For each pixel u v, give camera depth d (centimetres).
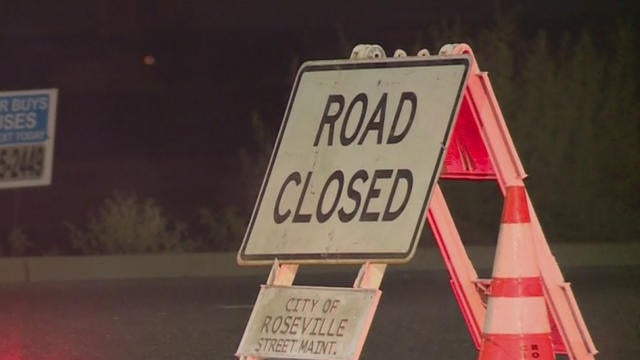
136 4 6425
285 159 1582
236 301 2991
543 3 5925
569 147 3856
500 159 1553
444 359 2222
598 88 3916
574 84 3912
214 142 5591
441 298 2966
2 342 2444
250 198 4231
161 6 6412
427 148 1492
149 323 2664
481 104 1536
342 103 1564
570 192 3822
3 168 3747
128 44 6431
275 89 6178
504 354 1549
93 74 6338
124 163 5269
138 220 3734
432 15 6153
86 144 5544
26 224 4184
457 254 1619
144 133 5722
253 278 3462
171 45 6431
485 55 3959
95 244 3706
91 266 3509
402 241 1473
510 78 3928
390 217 1489
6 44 6353
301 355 1499
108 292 3186
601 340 2391
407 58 1538
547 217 3825
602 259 3625
